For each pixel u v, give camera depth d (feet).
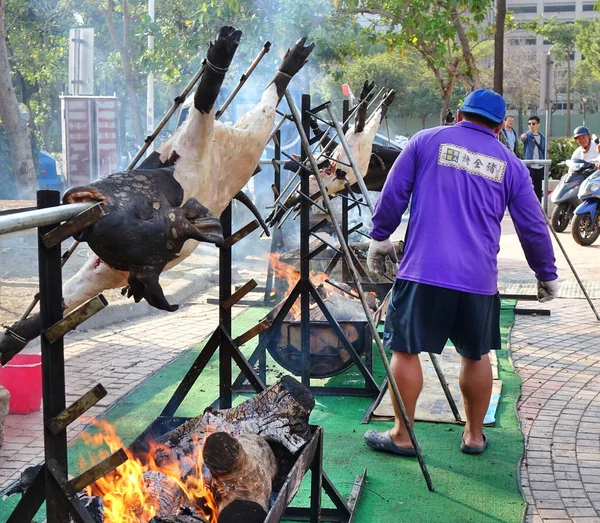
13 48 83.35
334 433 16.49
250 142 11.60
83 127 46.60
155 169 9.48
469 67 52.16
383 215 14.80
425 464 14.78
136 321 25.96
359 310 19.99
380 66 151.84
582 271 35.35
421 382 14.87
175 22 55.06
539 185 52.21
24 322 9.38
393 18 51.03
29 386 17.03
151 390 18.76
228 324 13.00
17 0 78.07
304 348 18.06
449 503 13.32
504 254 41.24
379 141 55.98
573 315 27.43
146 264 8.73
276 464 10.65
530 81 190.49
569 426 16.93
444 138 14.40
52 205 7.48
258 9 48.85
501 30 44.32
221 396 13.14
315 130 19.31
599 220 43.27
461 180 14.17
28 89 94.07
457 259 14.06
